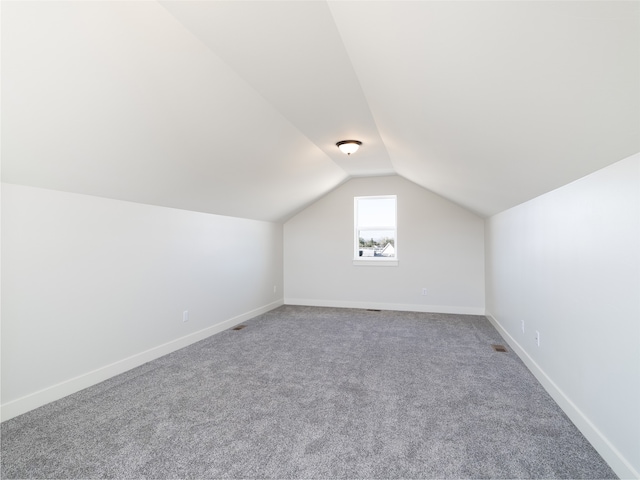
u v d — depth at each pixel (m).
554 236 2.38
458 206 5.36
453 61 1.38
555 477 1.60
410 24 1.26
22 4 1.30
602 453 1.72
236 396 2.47
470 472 1.64
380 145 3.69
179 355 3.40
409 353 3.41
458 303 5.36
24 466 1.70
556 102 1.30
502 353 3.40
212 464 1.72
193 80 2.04
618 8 0.78
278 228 6.04
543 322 2.60
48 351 2.40
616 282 1.60
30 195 2.31
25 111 1.75
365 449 1.83
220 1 1.45
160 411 2.26
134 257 3.12
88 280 2.69
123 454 1.80
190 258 3.85
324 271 6.02
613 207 1.62
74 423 2.11
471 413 2.21
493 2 0.95
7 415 2.16
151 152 2.55
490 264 4.76
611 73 1.00
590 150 1.55
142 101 2.04
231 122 2.62
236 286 4.74
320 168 4.48
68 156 2.20
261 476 1.63
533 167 2.13
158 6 1.48
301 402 2.38
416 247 5.55
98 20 1.47
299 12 1.52
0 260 2.15
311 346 3.66
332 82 2.21
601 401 1.75
